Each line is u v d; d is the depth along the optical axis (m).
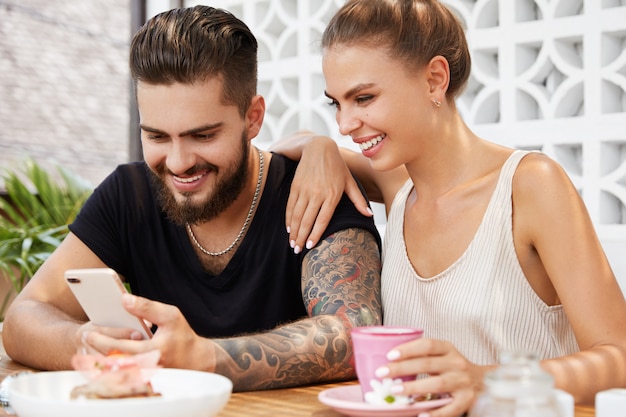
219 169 1.83
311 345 1.57
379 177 2.05
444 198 1.79
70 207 4.31
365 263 1.85
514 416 0.92
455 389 1.25
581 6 2.78
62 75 7.20
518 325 1.71
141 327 1.44
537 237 1.68
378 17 1.66
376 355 1.26
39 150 6.98
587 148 2.64
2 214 4.84
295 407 1.38
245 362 1.50
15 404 1.18
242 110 1.86
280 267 1.98
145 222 2.05
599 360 1.47
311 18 3.17
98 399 1.19
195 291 2.03
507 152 1.78
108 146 7.41
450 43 1.72
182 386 1.33
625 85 2.57
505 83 2.79
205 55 1.75
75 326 1.71
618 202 2.74
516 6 2.78
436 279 1.77
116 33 7.57
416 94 1.69
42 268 2.02
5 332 1.83
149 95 1.76
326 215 1.88
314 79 3.20
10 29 6.95
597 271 1.62
